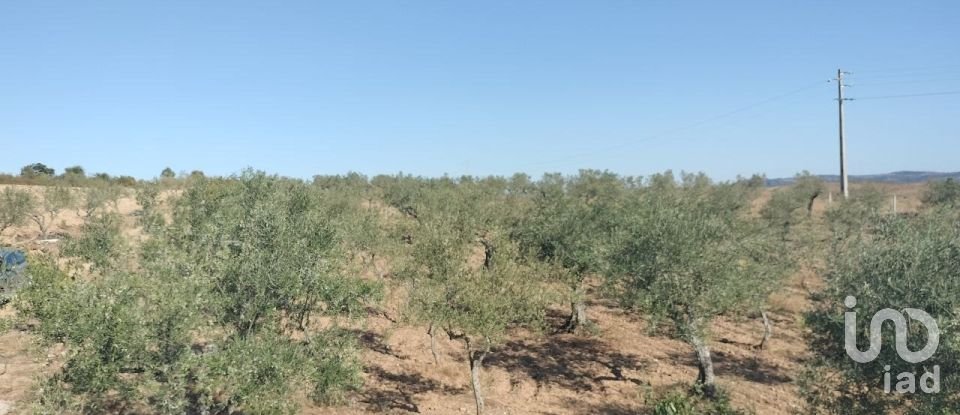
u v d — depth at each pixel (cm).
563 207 2409
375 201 4762
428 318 1552
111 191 4875
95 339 967
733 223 2036
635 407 1695
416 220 3125
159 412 1166
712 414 1419
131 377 1055
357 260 2703
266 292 1180
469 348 1612
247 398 1002
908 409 972
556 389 1842
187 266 1160
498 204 3091
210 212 2073
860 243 1166
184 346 1039
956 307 914
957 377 895
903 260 1028
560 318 2700
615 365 2070
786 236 2703
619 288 1817
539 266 1866
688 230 1608
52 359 1083
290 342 1160
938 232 1086
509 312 1566
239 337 1097
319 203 2348
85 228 2352
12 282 1894
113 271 1233
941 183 4441
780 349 2198
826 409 1135
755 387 1819
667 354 2189
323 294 1256
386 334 2273
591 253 2020
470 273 1589
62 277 1458
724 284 1556
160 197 3191
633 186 4788
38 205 4369
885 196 4953
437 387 1847
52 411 1009
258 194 1944
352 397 1723
